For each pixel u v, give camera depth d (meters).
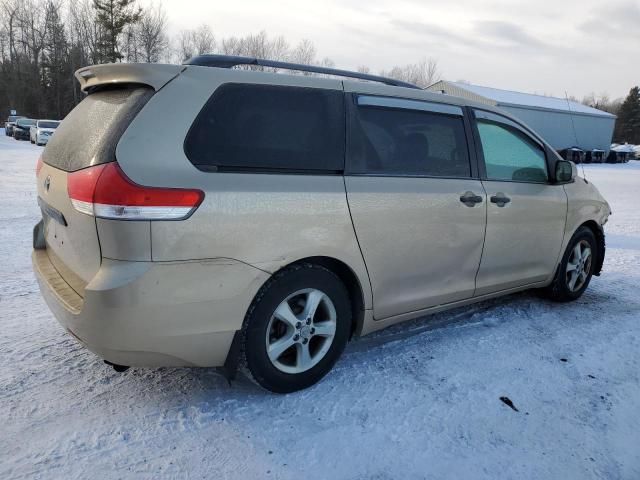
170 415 2.73
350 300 3.23
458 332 3.96
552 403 3.01
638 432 2.78
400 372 3.29
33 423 2.60
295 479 2.31
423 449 2.54
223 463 2.39
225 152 2.63
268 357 2.83
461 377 3.25
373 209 3.08
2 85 60.25
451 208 3.47
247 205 2.61
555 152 4.39
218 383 3.07
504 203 3.82
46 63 60.56
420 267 3.39
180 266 2.45
